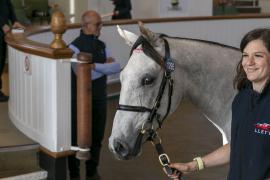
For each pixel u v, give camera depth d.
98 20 5.23
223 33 11.42
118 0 10.88
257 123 2.21
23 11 12.87
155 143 3.00
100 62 5.25
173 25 10.44
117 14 10.89
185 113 9.23
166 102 3.01
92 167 5.52
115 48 9.38
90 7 13.82
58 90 4.47
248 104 2.29
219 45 3.16
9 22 7.18
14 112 5.69
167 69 2.98
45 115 4.67
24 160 4.85
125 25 9.53
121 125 2.95
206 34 11.11
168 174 2.71
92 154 5.46
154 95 2.98
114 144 2.95
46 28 7.58
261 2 17.70
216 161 2.66
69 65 4.49
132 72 2.94
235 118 2.33
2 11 6.89
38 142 4.87
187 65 3.06
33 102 4.95
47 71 4.57
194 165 2.67
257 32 2.26
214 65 3.09
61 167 4.61
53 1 14.50
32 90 4.95
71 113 5.00
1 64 6.98
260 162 2.20
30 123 5.07
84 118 4.42
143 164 6.38
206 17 11.05
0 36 6.86
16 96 5.55
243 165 2.26
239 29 11.75
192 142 7.40
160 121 3.04
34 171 4.82
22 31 6.46
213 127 8.28
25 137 5.19
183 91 3.09
